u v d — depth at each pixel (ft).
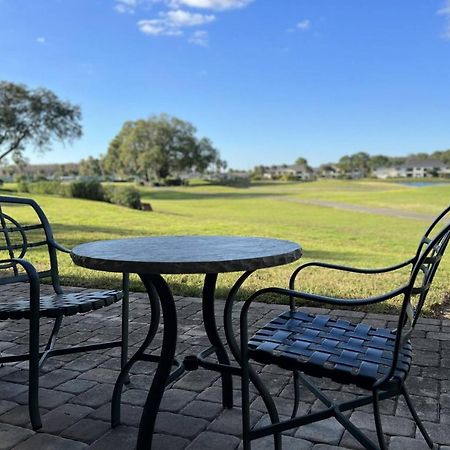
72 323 11.91
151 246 6.80
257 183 242.17
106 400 7.77
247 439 5.38
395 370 4.95
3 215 9.43
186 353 9.76
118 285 15.78
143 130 210.79
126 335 8.20
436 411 7.27
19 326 11.68
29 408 6.93
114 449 6.32
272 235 35.19
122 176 226.38
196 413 7.30
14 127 117.80
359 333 6.28
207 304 7.27
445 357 9.43
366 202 93.97
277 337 6.03
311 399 7.78
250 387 8.21
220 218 55.21
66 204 60.18
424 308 12.64
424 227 47.44
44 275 8.98
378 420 4.96
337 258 23.59
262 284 15.97
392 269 7.07
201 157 223.71
